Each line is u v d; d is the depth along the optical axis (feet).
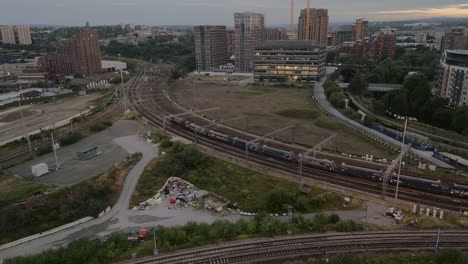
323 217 247.09
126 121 524.52
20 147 416.26
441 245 215.92
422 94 556.92
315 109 601.62
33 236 231.09
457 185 287.07
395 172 329.72
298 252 208.54
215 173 339.57
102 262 199.72
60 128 495.41
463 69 556.10
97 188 286.25
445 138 444.96
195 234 225.97
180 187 304.09
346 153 387.55
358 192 294.25
